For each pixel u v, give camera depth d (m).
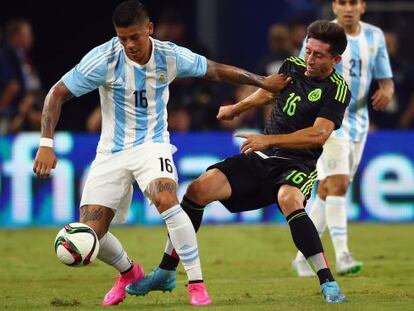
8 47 50.38
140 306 24.67
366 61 32.00
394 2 54.09
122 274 25.19
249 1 59.47
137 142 24.41
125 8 23.50
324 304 24.16
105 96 24.52
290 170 25.05
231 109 26.47
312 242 24.23
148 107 24.42
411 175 45.22
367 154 45.19
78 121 57.41
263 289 27.81
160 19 55.78
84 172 44.78
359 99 31.97
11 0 59.03
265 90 25.89
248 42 59.66
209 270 32.22
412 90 51.16
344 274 30.75
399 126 51.16
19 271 32.19
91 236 23.47
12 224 44.31
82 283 29.55
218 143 45.06
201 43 56.88
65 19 59.53
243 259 34.88
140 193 44.94
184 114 49.66
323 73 25.27
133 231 42.94
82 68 24.11
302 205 24.56
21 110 50.06
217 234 41.91
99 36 59.84
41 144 24.08
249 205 25.45
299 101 25.39
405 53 54.09
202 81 51.22
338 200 31.19
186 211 24.98
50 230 43.34
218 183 24.95
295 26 49.41
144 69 24.16
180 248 24.08
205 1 59.59
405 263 33.59
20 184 44.31
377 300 25.00
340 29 25.05
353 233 41.84
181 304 24.81
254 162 25.27
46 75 59.88
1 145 44.19
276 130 25.69
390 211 45.25
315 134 24.61
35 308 24.73
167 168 24.14
